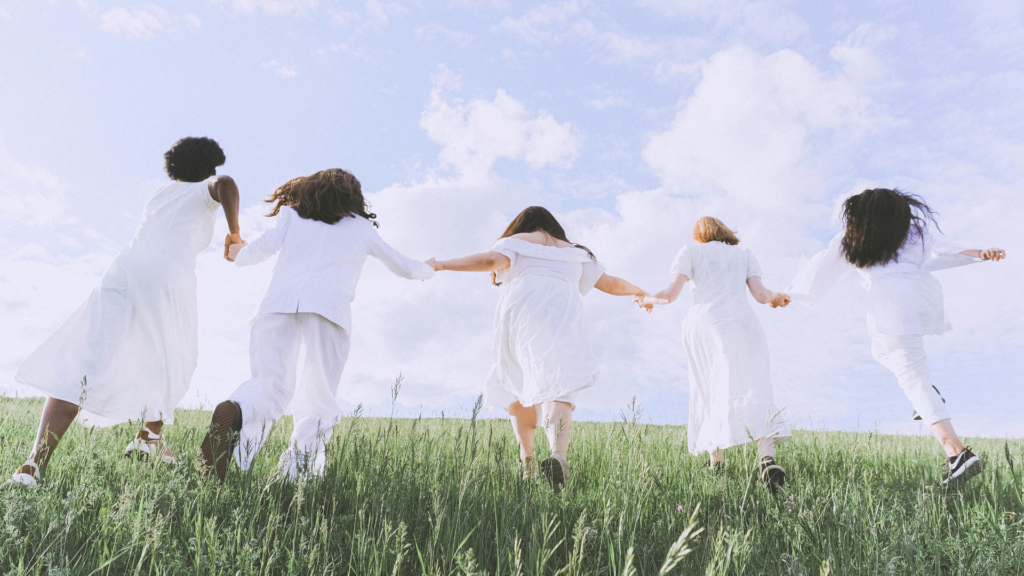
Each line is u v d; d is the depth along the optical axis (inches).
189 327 143.3
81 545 80.1
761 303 169.6
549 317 147.3
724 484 105.4
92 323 128.3
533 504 94.7
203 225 147.3
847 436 184.2
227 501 95.3
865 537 88.4
